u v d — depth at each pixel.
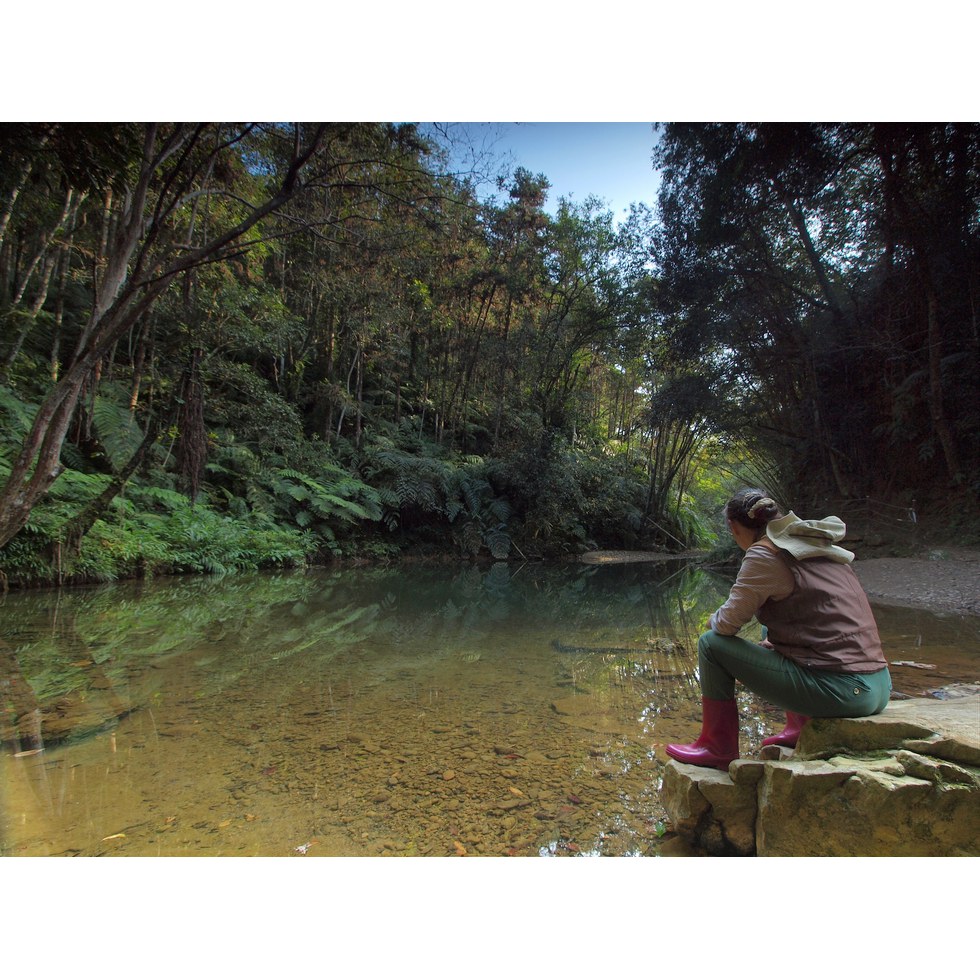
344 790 2.02
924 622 5.27
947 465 9.02
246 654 4.17
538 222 13.88
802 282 10.73
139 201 3.94
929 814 1.40
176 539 8.38
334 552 11.38
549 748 2.43
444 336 16.56
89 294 10.79
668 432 17.58
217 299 9.77
